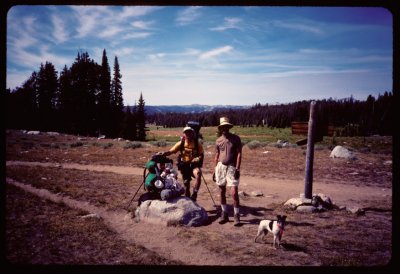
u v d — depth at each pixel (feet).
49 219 19.38
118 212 23.09
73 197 25.99
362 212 24.25
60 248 15.33
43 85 191.62
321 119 45.73
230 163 21.53
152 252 15.80
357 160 59.82
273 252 16.29
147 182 22.68
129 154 66.03
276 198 29.81
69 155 63.16
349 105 333.42
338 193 33.24
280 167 51.29
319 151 76.28
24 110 181.98
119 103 223.71
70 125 190.39
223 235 19.02
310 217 23.17
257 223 21.68
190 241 17.89
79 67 193.06
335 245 17.40
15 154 61.93
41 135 119.03
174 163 52.21
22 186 28.96
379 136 200.34
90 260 14.25
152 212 21.18
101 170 45.29
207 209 25.16
